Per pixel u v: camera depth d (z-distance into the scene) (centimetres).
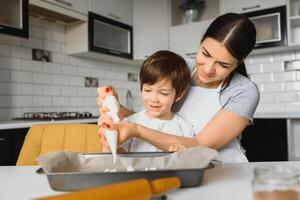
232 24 89
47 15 236
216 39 90
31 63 236
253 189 46
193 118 110
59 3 222
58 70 256
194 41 309
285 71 288
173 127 106
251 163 82
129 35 297
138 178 55
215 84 110
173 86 102
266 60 297
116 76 316
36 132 120
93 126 121
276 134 243
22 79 230
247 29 90
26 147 117
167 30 324
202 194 55
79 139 119
